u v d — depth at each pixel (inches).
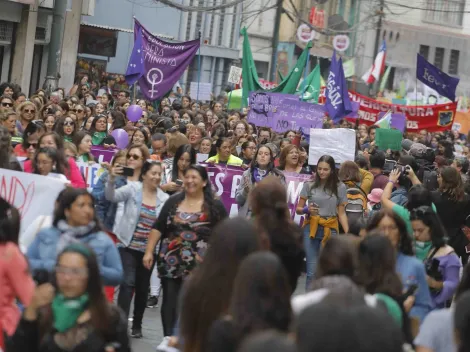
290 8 4345.5
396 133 1440.7
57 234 527.8
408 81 5088.6
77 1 2239.2
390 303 455.2
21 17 2111.2
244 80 1766.7
